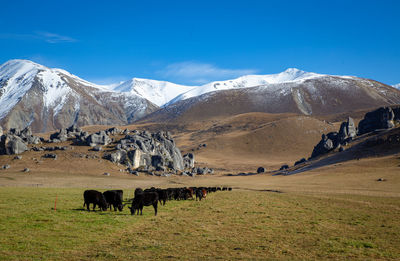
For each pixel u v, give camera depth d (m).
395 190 58.56
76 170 102.94
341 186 69.12
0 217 21.92
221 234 19.72
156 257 14.84
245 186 80.38
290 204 36.19
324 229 21.98
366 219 26.38
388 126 141.62
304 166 132.38
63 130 140.12
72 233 18.53
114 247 16.31
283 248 16.92
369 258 15.61
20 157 109.56
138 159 122.00
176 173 124.88
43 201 32.19
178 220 23.95
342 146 137.00
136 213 26.89
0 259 13.59
